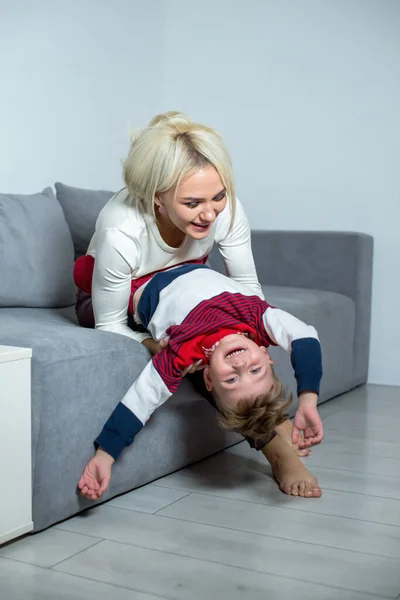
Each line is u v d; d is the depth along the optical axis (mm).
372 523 1480
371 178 3055
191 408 1812
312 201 3176
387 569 1265
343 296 2867
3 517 1314
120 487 1600
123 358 1587
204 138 1569
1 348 1340
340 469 1852
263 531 1433
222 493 1655
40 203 2332
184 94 3402
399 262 3021
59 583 1205
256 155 3271
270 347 2150
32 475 1378
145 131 1629
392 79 2986
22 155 2570
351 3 3033
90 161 2936
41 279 2227
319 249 2959
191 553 1326
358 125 3061
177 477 1767
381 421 2391
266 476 1781
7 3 2475
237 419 1496
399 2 2951
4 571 1248
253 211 3299
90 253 1837
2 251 2164
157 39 3365
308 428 1507
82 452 1481
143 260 1741
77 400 1461
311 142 3156
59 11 2721
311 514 1528
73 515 1509
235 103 3297
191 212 1572
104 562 1286
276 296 2576
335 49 3078
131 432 1506
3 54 2467
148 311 1708
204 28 3334
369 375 3105
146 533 1418
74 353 1468
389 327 3057
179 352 1504
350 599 1153
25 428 1345
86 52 2883
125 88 3146
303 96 3156
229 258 1900
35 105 2621
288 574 1242
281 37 3178
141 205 1671
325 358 2615
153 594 1169
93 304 1730
